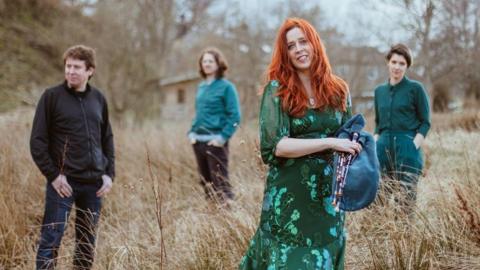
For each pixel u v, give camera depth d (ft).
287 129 6.98
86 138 10.16
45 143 9.77
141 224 12.50
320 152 7.04
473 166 12.72
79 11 54.65
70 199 10.08
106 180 10.69
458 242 9.36
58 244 9.92
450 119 25.40
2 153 15.64
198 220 11.41
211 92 15.30
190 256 9.95
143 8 53.21
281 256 6.90
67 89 10.12
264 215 7.23
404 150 11.69
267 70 7.36
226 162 15.29
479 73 29.58
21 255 10.85
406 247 9.16
